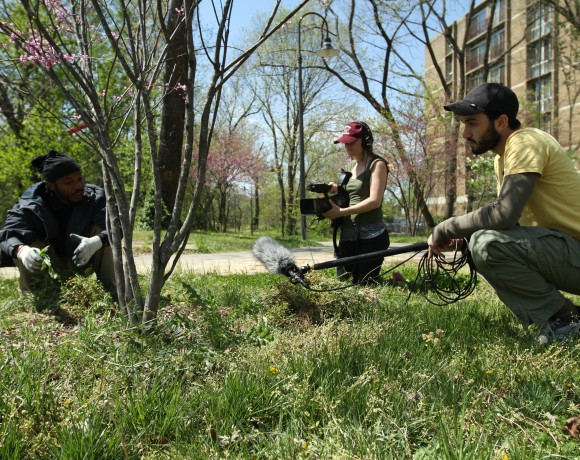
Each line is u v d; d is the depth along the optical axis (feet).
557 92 94.94
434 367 7.86
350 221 16.46
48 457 5.61
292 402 6.78
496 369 7.82
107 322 9.18
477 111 10.25
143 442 6.09
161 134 32.78
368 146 16.49
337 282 12.93
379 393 7.01
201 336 8.53
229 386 6.99
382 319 11.09
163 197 39.65
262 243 12.44
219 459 5.60
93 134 9.55
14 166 55.62
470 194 69.46
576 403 7.09
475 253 10.28
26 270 13.26
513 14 110.83
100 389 6.67
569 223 10.03
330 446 5.82
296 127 107.76
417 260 28.84
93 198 13.99
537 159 9.66
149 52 10.49
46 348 8.95
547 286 10.03
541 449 5.73
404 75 71.31
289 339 9.30
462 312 12.03
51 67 9.09
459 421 6.31
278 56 93.66
